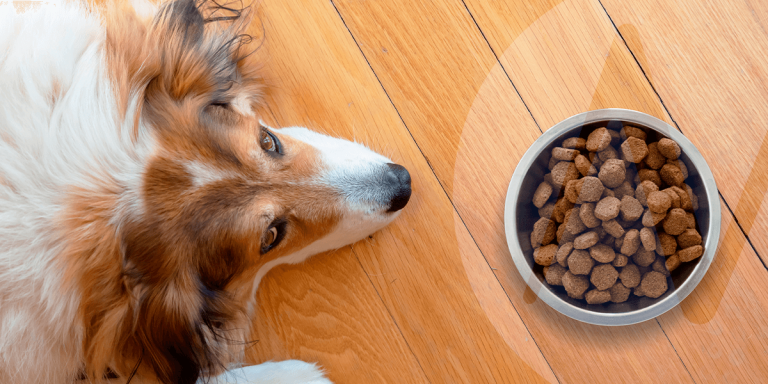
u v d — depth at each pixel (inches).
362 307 62.4
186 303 43.5
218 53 50.4
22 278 35.2
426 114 64.0
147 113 41.2
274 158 46.2
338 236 55.1
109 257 38.9
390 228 62.9
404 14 64.7
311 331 62.4
